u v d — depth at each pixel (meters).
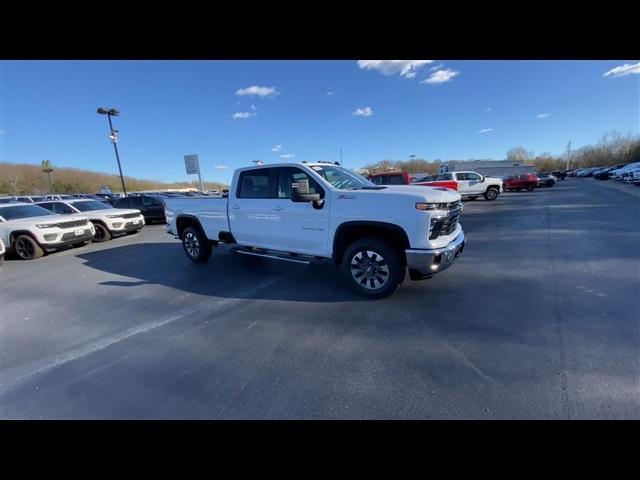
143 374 2.78
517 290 4.25
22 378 2.80
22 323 4.11
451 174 19.36
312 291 4.64
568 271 4.91
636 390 2.24
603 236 7.17
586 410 2.09
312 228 4.59
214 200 5.96
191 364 2.90
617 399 2.17
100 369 2.89
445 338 3.10
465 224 10.19
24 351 3.32
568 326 3.20
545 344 2.89
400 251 4.07
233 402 2.36
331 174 4.84
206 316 3.98
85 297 5.01
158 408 2.34
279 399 2.36
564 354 2.72
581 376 2.42
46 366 2.99
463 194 19.06
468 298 4.06
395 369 2.65
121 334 3.60
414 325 3.40
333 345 3.09
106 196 33.31
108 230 11.03
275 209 4.97
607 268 4.93
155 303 4.55
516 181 25.67
